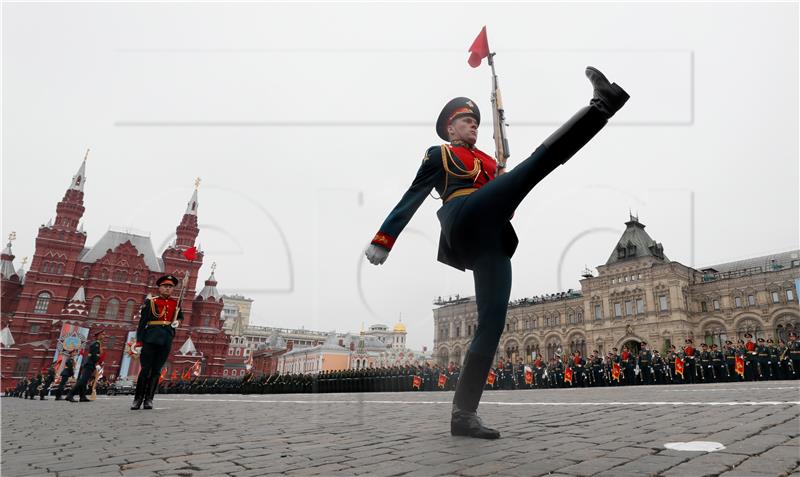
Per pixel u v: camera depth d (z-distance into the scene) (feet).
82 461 7.90
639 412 12.96
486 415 13.41
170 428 13.28
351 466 6.74
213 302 217.97
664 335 146.00
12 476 6.68
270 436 10.71
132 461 7.80
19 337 179.01
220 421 15.19
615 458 6.64
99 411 23.02
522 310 187.01
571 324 170.40
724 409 12.73
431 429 10.89
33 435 12.26
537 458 6.77
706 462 6.18
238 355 224.33
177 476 6.44
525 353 182.70
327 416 15.71
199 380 117.80
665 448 7.28
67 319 180.86
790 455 6.44
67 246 195.83
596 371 77.05
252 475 6.36
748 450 6.88
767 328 138.51
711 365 65.67
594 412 13.53
